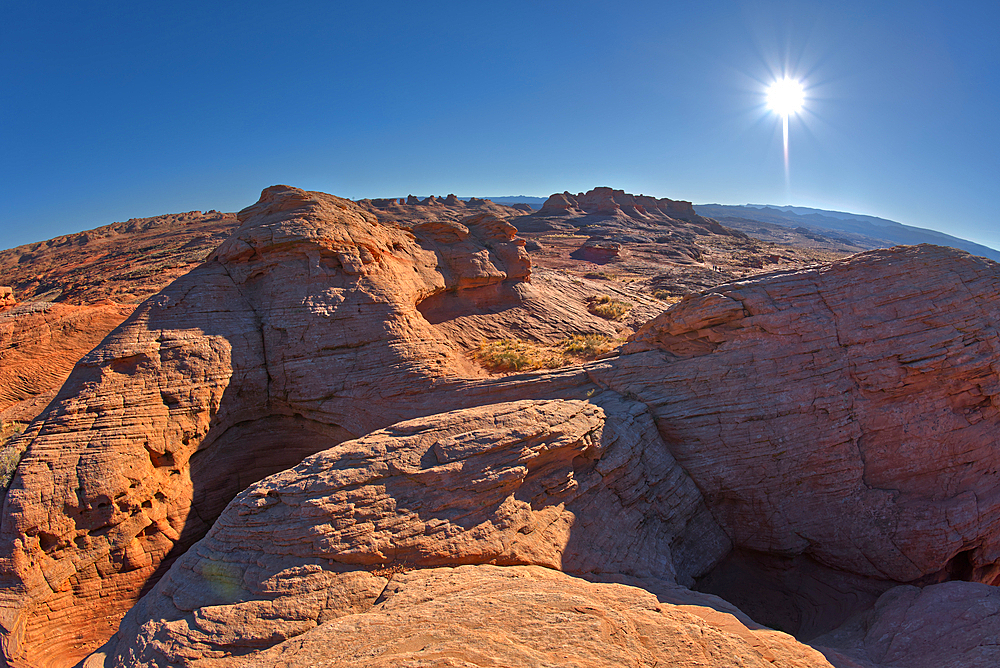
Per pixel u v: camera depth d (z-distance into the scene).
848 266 15.20
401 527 9.81
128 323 16.36
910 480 13.48
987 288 14.42
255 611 8.48
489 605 8.20
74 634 11.88
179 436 15.06
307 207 21.64
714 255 100.44
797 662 8.09
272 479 10.48
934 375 13.61
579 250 88.56
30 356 24.11
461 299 29.58
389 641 7.45
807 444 13.81
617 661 7.20
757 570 14.27
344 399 17.98
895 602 11.33
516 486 11.26
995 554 13.34
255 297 19.50
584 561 11.09
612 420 13.90
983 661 8.27
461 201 183.25
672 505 13.52
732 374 14.72
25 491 11.95
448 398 17.08
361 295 20.19
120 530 13.11
